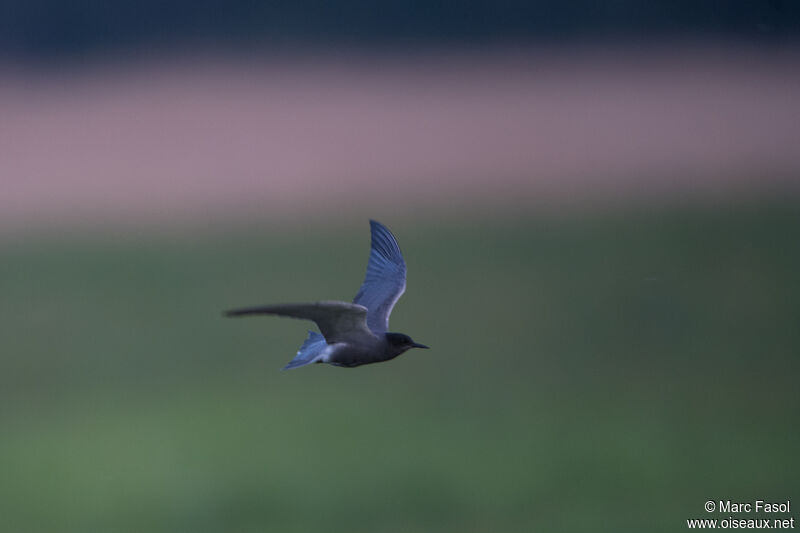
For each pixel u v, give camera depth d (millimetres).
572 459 22594
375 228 13102
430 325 32844
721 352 29812
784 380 27516
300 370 29594
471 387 27781
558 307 33812
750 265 38406
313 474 22297
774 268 37844
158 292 37375
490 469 22344
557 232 44906
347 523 20375
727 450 22891
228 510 20906
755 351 29812
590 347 30516
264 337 32688
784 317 32531
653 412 25453
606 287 36500
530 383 27750
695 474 21875
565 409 25734
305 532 20688
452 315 33875
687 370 28688
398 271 12828
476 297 35875
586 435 24141
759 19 81625
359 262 40719
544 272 37719
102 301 36312
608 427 24562
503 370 29016
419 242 43969
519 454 23000
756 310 33406
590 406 26250
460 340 31625
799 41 78250
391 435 24406
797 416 25016
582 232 44844
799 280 36281
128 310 35312
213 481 21906
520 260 39750
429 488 21781
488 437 24062
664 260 39406
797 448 23000
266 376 29156
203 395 27766
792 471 21766
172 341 32312
